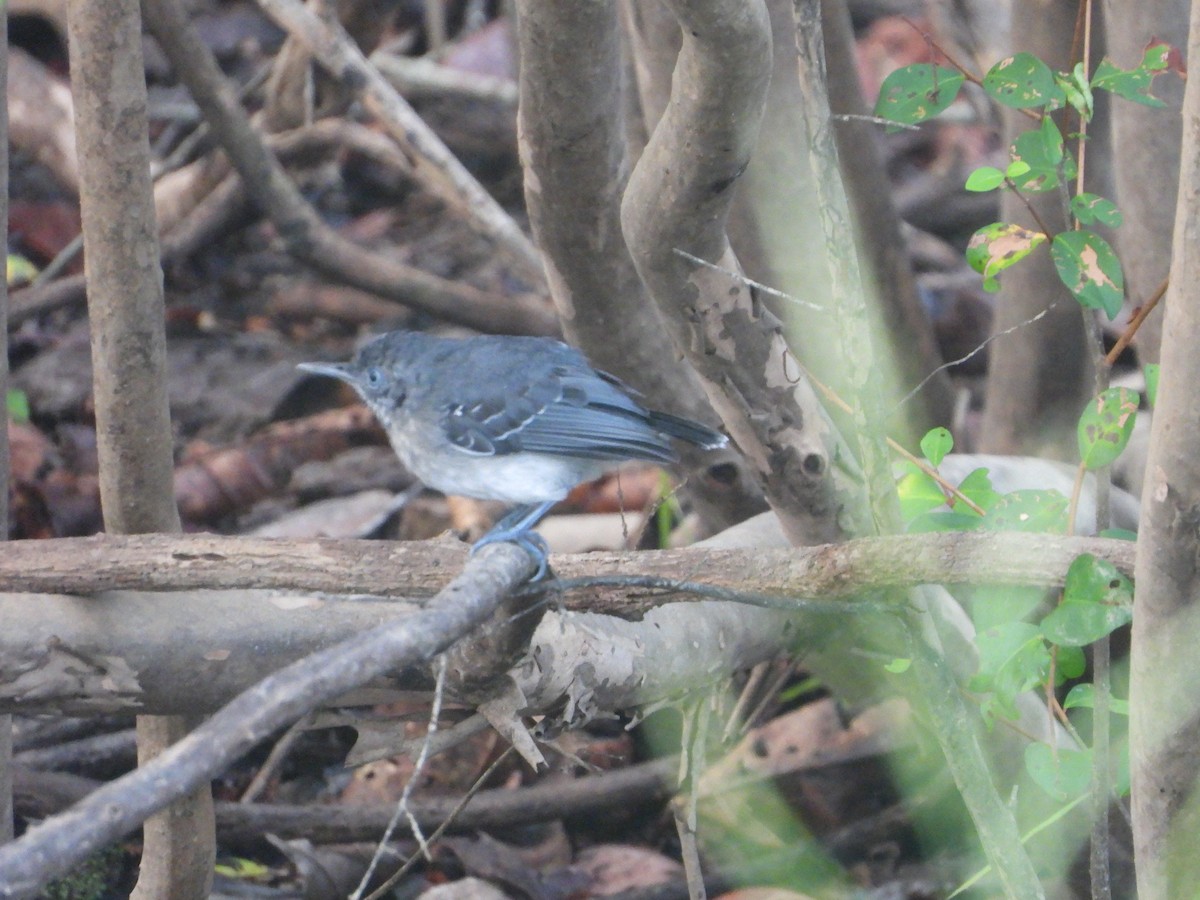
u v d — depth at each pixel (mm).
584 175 9109
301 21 14883
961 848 11539
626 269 9953
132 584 7230
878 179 13328
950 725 7312
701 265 7805
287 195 15672
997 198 19750
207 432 16500
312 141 17469
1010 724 9141
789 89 10195
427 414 9438
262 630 7539
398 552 7402
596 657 8148
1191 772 6379
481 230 15555
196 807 8508
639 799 11781
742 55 6516
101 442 8117
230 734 4672
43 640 7254
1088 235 7199
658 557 7734
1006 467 11812
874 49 21891
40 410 16234
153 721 8539
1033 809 10172
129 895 10461
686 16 6324
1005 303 13023
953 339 17734
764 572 7590
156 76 21562
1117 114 10648
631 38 10461
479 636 6797
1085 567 6746
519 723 7629
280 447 15656
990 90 7363
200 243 18547
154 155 19969
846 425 11555
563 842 11680
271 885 11211
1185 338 5699
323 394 17141
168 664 7430
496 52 21703
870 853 11555
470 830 11523
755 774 11992
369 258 16359
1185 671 6219
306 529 14867
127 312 7766
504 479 9398
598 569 7695
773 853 11602
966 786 7375
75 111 7543
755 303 8125
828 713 12430
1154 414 6012
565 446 9352
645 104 10484
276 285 18875
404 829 11180
